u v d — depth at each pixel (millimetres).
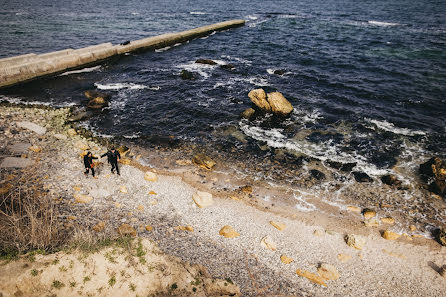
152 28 53469
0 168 14008
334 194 14633
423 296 9820
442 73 28812
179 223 12266
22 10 71125
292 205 13898
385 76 28578
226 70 30984
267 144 18656
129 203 13141
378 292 9875
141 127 20422
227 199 14039
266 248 11375
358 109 22672
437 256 11406
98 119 21250
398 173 16062
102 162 15836
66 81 28547
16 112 20828
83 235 9539
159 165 16344
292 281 10016
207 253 10797
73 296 7633
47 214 10969
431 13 62719
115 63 34125
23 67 26984
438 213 13453
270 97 21641
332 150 18078
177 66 32719
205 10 74062
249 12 70562
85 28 51969
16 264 7805
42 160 15227
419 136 19328
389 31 46688
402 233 12430
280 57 34938
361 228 12680
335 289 9859
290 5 81312
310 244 11750
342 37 43375
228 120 21438
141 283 8375
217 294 8945
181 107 23219
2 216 10656
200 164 16391
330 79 28141
